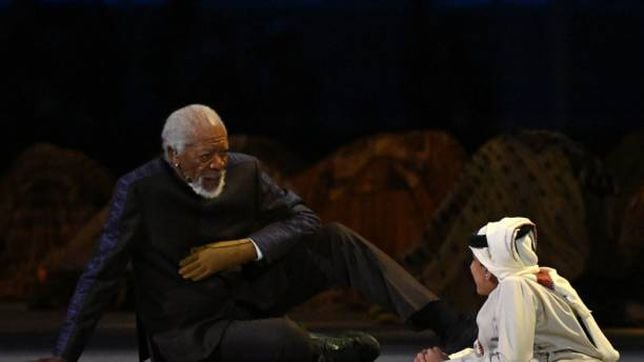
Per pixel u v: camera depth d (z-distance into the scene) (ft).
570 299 54.75
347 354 64.13
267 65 147.95
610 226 97.60
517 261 54.85
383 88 151.12
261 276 63.31
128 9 148.15
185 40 147.74
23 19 146.00
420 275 95.91
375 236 111.96
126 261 60.44
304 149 147.74
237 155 62.59
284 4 151.02
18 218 120.78
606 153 147.23
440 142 114.32
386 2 152.56
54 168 122.52
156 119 146.82
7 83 144.97
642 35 151.53
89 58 146.61
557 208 95.40
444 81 148.77
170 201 60.39
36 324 98.84
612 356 54.80
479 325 55.16
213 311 61.41
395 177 113.39
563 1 150.71
